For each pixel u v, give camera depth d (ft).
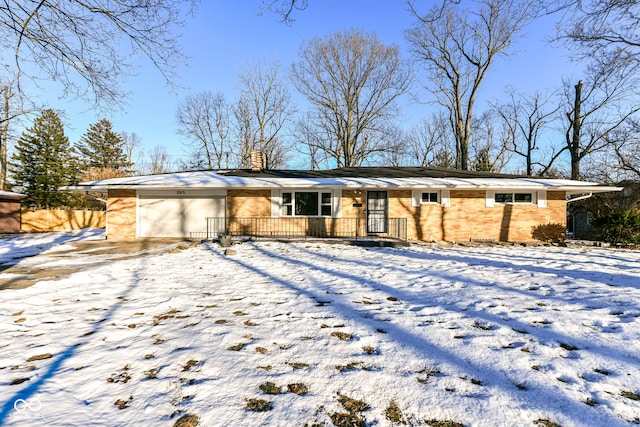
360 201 44.39
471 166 98.58
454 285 18.76
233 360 9.18
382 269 23.70
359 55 86.43
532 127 84.02
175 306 14.56
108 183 42.16
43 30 18.65
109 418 6.61
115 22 19.38
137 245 37.50
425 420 6.61
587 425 6.52
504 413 6.85
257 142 102.12
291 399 7.29
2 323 12.31
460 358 9.46
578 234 61.52
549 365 9.07
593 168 65.21
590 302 15.14
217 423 6.44
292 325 12.14
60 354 9.62
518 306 14.58
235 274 21.84
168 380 8.09
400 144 92.48
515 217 44.62
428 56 78.69
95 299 15.65
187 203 44.98
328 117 92.68
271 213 44.14
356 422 6.50
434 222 44.73
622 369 8.84
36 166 99.35
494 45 70.74
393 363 9.12
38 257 29.12
